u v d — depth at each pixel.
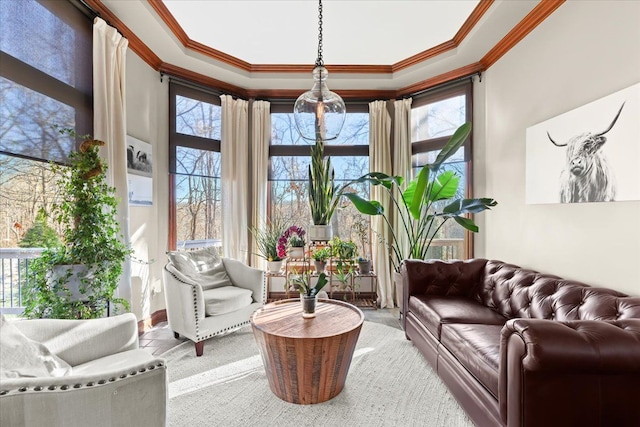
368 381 2.42
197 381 2.41
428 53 3.88
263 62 4.21
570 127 2.45
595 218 2.24
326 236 3.24
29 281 2.21
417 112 4.61
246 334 3.36
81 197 2.32
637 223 1.96
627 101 2.00
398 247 4.16
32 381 1.14
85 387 1.17
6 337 1.37
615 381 1.34
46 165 2.45
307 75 4.37
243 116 4.60
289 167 4.87
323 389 2.13
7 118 2.09
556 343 1.28
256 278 3.40
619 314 1.74
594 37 2.26
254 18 3.22
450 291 3.14
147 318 3.55
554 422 1.33
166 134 3.97
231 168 4.47
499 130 3.46
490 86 3.65
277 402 2.14
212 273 3.46
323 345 2.04
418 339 2.86
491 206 3.28
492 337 2.01
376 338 3.30
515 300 2.49
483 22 3.00
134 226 3.35
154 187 3.77
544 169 2.72
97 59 2.72
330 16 3.18
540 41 2.82
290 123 4.84
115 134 2.93
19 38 2.17
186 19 3.25
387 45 3.77
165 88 3.95
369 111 4.72
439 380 2.45
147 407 1.28
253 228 4.67
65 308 2.17
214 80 4.37
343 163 4.85
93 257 2.29
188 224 4.23
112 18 2.91
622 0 2.05
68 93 2.58
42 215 2.22
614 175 2.07
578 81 2.41
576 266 2.41
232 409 2.07
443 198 3.78
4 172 2.21
